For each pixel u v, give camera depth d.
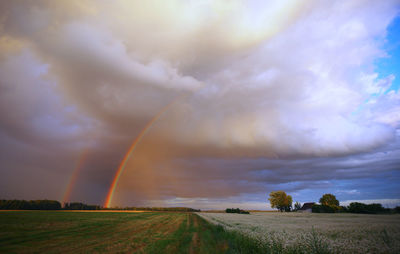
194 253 14.05
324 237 17.11
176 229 29.89
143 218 57.09
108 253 14.29
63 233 24.42
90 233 24.81
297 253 12.71
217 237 21.45
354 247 13.84
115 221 44.22
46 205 147.75
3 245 17.20
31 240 19.62
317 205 87.56
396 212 55.44
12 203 133.00
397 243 14.73
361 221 33.88
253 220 46.75
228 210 117.31
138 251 14.84
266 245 14.47
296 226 28.78
